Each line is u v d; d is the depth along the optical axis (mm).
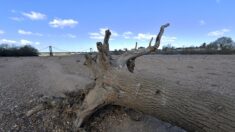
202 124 3420
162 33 5207
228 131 3156
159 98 3947
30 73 13406
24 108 5977
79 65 17766
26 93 7867
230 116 3184
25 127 4961
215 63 20047
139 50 5250
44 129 4879
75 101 5215
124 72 4613
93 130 4902
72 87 8781
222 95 3574
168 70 14602
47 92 7988
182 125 3758
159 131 5000
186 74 12867
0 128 4910
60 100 5422
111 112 5246
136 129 4984
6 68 16359
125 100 4484
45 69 15562
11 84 9617
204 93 3648
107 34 4730
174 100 3773
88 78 11008
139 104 4266
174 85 4020
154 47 5207
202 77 11836
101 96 4715
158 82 4133
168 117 3891
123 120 5219
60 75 12172
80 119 4895
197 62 20984
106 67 4781
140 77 4352
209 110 3385
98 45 4754
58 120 5102
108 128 4984
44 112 5484
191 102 3600
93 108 4797
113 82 4590
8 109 5973
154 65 17859
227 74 13227
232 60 23172
